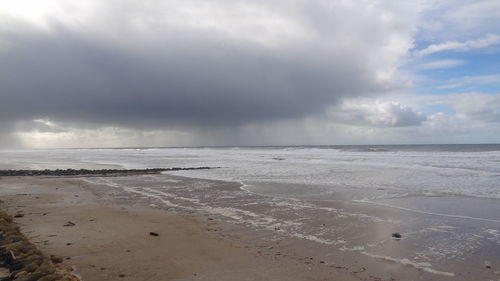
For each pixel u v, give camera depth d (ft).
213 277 20.45
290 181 70.13
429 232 30.76
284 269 21.90
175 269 21.70
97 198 51.16
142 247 26.17
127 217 36.99
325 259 23.85
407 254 24.95
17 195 53.93
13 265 20.77
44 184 69.82
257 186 63.31
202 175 88.84
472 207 41.22
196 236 29.45
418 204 43.42
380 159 129.18
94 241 27.61
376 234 30.22
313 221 35.17
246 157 184.44
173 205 44.73
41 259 21.83
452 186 57.72
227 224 33.94
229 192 56.34
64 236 28.91
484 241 27.94
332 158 148.05
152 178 82.53
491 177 68.64
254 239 28.68
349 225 33.37
